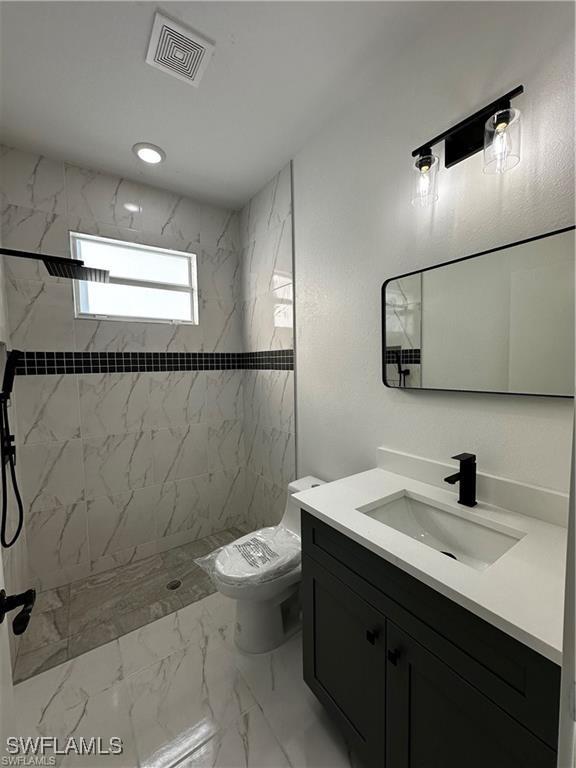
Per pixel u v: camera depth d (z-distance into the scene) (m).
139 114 1.59
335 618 1.11
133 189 2.16
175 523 2.44
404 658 0.87
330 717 1.16
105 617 1.77
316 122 1.68
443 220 1.22
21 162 1.82
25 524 1.88
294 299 2.03
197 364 2.48
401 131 1.34
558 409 0.98
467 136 1.11
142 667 1.48
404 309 1.37
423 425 1.35
